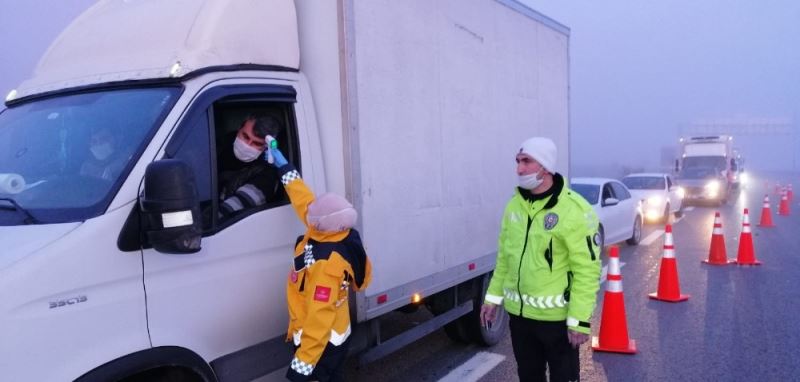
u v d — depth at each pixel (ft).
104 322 8.43
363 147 12.23
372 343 13.57
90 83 10.77
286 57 11.72
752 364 18.61
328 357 10.43
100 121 9.96
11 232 8.39
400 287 13.47
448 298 17.06
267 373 11.14
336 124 11.98
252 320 10.75
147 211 8.33
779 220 60.23
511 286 11.86
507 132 18.45
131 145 9.37
